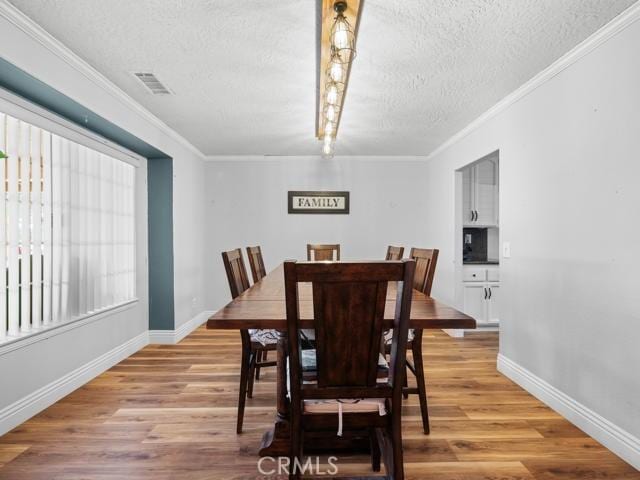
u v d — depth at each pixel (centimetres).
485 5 165
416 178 474
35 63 183
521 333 261
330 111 249
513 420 212
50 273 233
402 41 196
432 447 184
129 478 160
